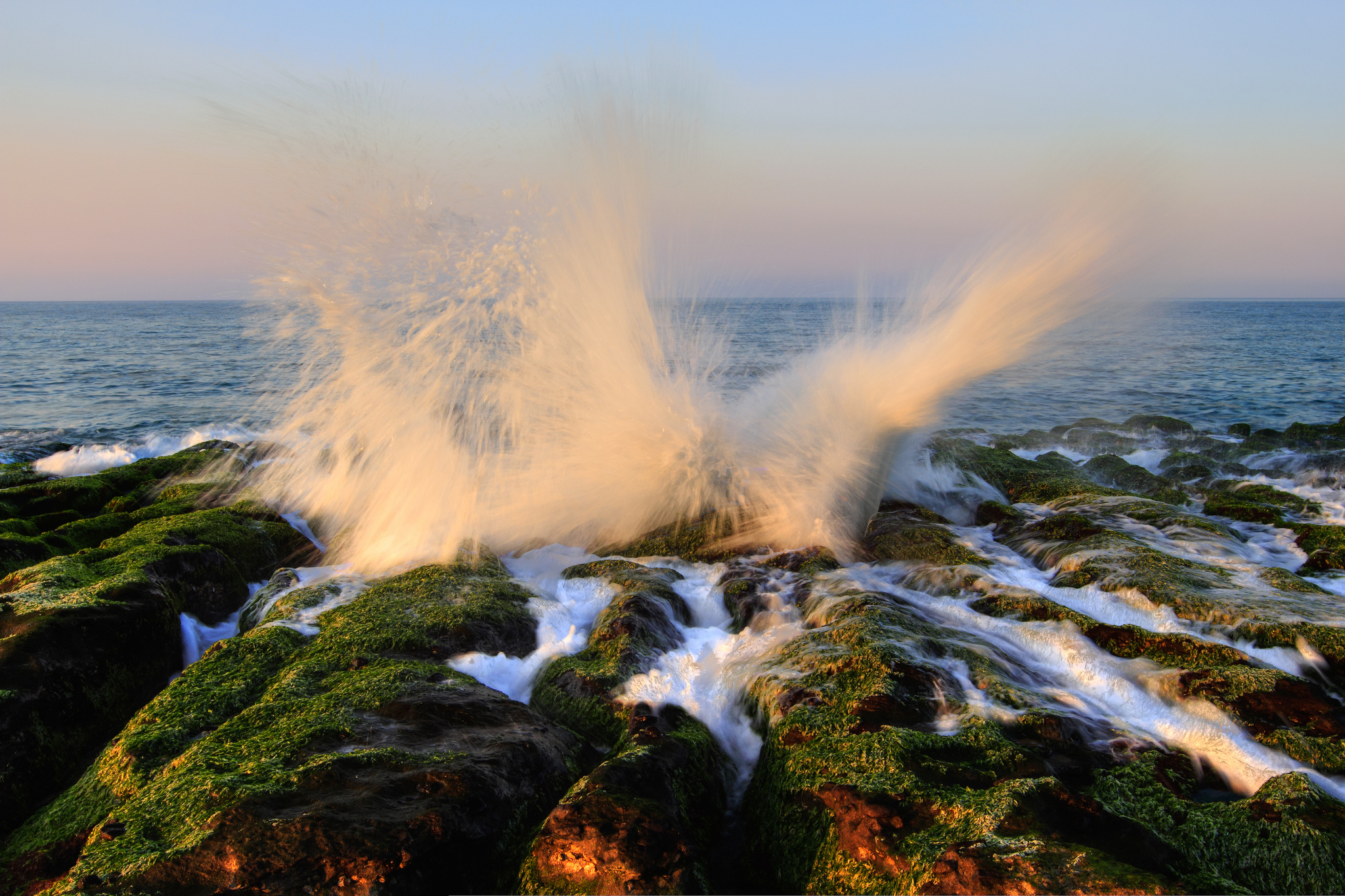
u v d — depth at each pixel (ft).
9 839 10.76
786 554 19.20
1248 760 11.21
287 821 8.89
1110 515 21.65
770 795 10.75
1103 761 10.98
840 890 8.95
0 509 24.97
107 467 43.60
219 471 29.30
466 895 8.97
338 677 13.21
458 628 14.90
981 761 10.47
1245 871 9.16
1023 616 15.40
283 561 21.52
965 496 24.53
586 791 9.53
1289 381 72.84
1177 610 14.94
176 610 16.30
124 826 9.45
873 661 12.89
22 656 12.76
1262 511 23.12
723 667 14.33
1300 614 14.16
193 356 101.35
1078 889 7.74
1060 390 64.85
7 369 88.89
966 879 8.05
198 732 11.85
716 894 9.50
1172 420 43.24
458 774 9.73
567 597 17.70
